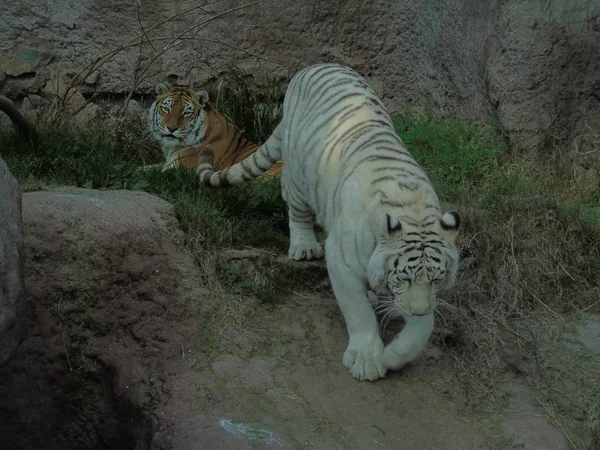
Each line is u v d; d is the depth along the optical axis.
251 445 6.20
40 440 7.47
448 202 9.41
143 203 8.02
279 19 12.91
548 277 8.32
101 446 7.47
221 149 11.70
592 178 9.95
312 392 6.82
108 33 12.76
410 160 6.92
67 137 9.73
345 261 6.59
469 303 7.95
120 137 11.40
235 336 7.26
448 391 7.09
